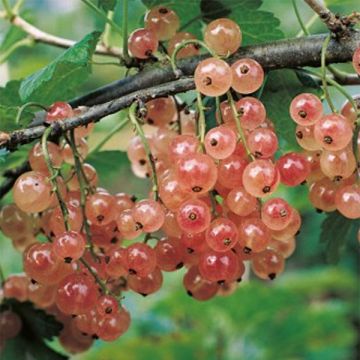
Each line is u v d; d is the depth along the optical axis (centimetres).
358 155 38
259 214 38
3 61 49
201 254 38
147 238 39
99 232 40
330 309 79
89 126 40
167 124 42
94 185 41
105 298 38
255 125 37
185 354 73
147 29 40
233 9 42
